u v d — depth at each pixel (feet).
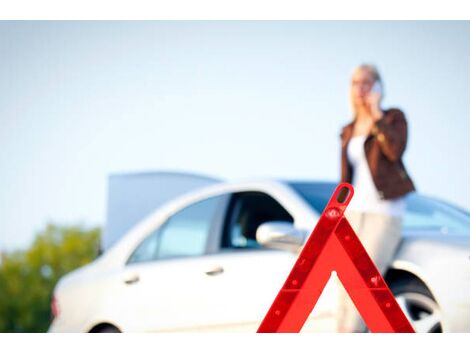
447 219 19.75
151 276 20.52
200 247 20.15
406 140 18.54
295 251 18.19
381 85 19.07
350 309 17.60
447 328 16.89
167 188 33.83
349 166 19.07
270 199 19.53
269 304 18.43
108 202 33.78
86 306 21.50
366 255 13.87
